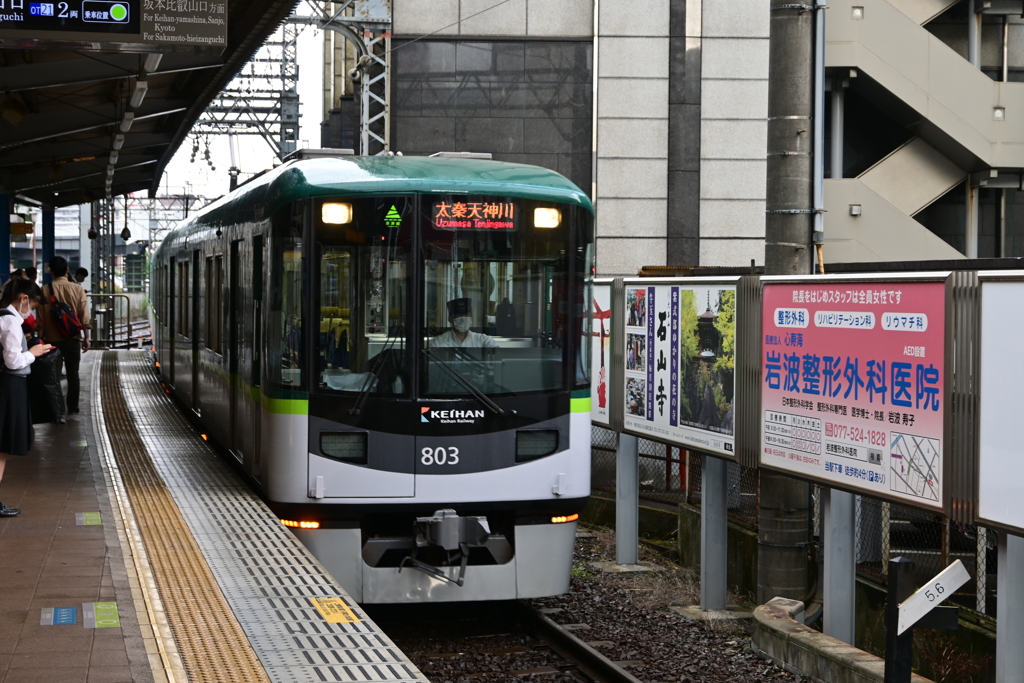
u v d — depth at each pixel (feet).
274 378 25.21
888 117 66.03
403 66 63.41
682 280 29.07
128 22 32.42
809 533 29.63
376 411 24.80
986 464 18.54
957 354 19.16
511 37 64.03
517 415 25.53
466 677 23.57
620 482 34.22
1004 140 62.85
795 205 28.48
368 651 15.81
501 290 25.53
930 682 19.75
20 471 30.91
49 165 67.51
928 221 66.69
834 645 22.57
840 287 22.40
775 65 28.63
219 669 14.97
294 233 24.89
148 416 45.27
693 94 65.21
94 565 20.44
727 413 26.94
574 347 26.18
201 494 27.48
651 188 65.31
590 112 64.90
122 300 110.63
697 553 33.45
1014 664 18.70
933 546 27.78
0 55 41.27
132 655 15.48
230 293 32.35
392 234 24.98
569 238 26.11
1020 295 17.84
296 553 21.44
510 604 29.78
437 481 25.03
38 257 174.09
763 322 25.12
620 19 64.44
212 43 32.81
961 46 66.23
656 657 24.88
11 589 18.79
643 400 31.73
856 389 21.93
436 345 25.12
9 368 23.50
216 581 19.43
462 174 25.66
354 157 26.53
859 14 62.18
